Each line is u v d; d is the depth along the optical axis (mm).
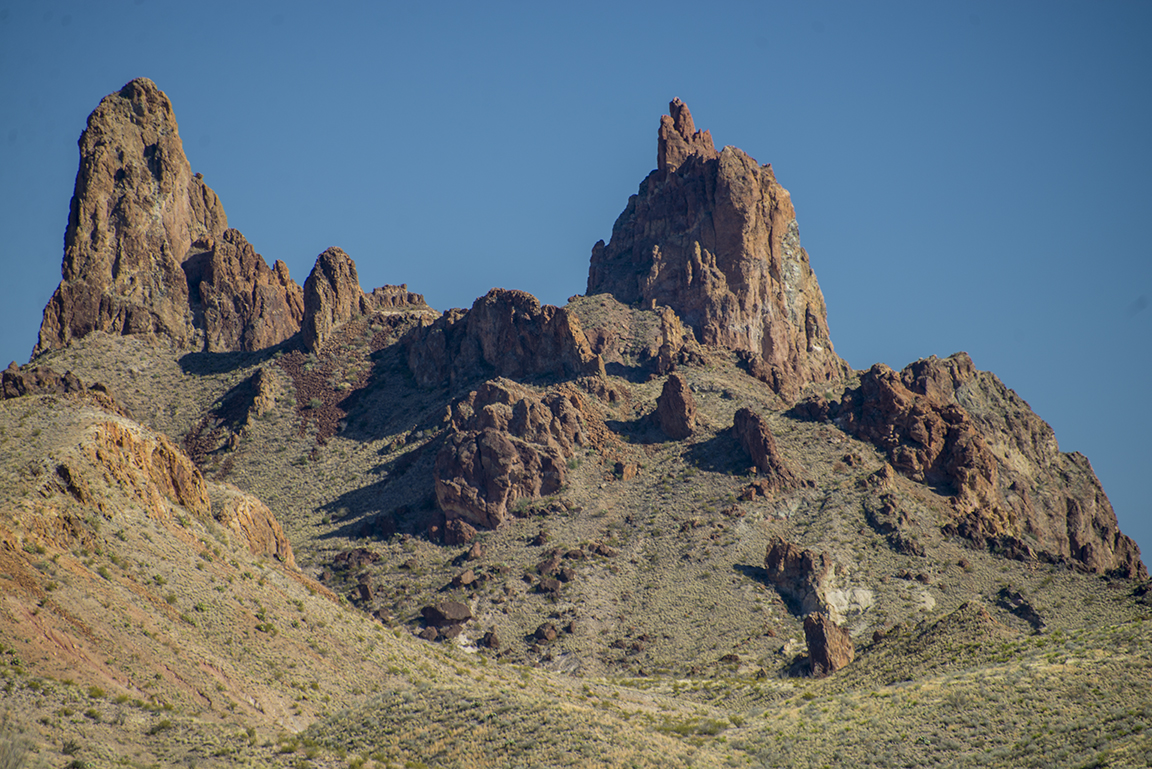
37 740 146500
